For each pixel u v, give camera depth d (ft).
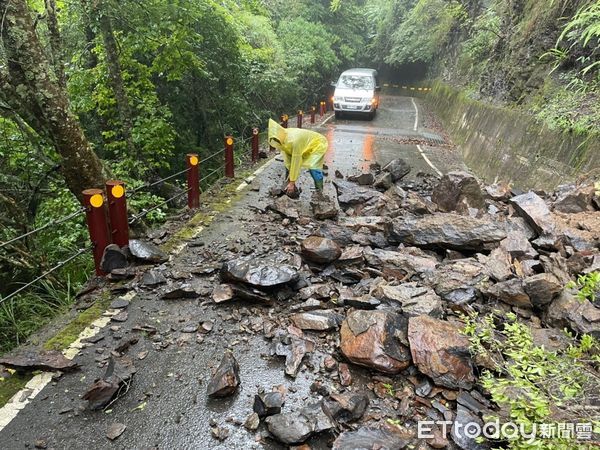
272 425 7.96
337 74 88.94
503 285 11.91
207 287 13.29
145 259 14.52
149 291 13.14
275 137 21.08
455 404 8.70
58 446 7.77
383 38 104.17
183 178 35.83
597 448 6.00
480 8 61.41
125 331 11.20
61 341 10.73
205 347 10.67
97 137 32.37
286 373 9.71
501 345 8.59
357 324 10.18
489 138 36.91
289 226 18.52
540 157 26.09
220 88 40.98
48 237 20.51
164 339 10.93
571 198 17.84
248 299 12.44
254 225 18.63
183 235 17.40
